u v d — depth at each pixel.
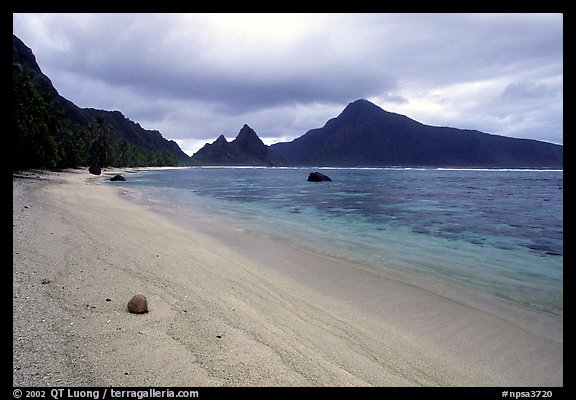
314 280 8.64
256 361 4.54
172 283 7.48
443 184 61.47
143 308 5.68
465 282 8.59
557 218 19.89
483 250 12.07
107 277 7.39
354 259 10.75
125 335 4.85
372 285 8.33
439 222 18.45
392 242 13.29
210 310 6.16
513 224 17.77
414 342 5.61
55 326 4.90
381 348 5.36
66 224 13.13
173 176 93.31
